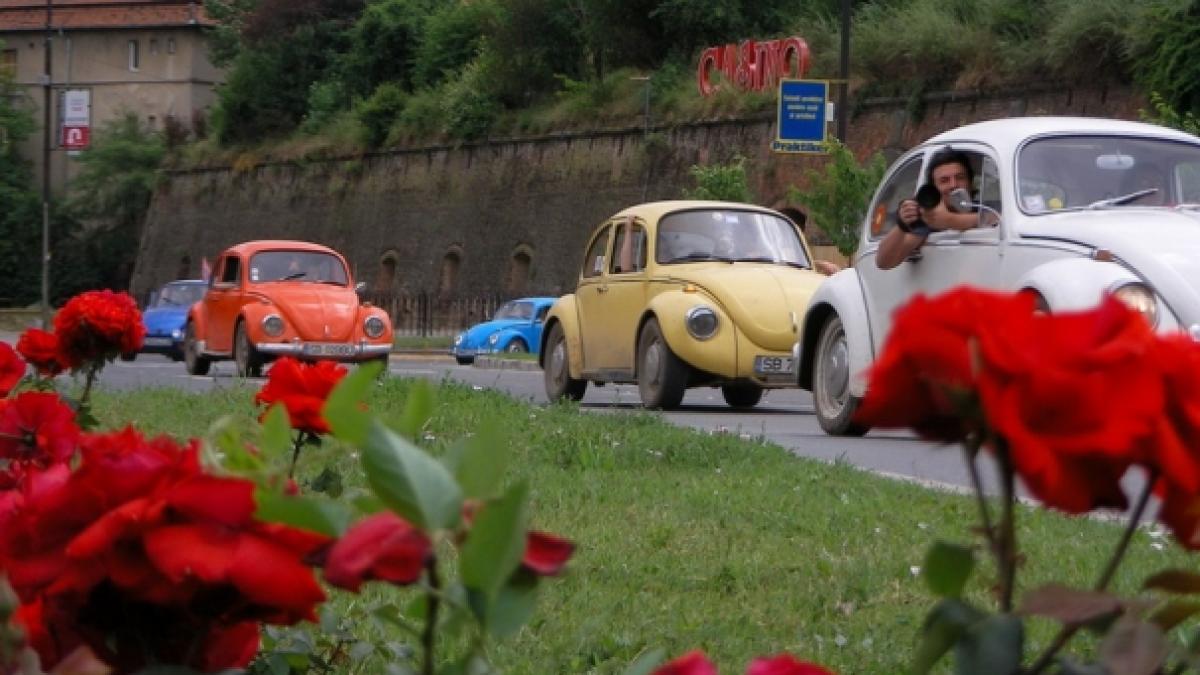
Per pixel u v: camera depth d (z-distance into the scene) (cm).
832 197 2805
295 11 6638
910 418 171
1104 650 171
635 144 4612
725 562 631
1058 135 1130
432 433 1088
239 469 197
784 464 998
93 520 193
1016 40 3503
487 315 5059
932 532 720
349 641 403
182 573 181
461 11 5903
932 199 1146
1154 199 1110
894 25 3788
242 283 2481
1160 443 161
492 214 5209
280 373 365
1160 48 2973
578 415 1269
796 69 3994
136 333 724
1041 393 160
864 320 1253
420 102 5650
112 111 8462
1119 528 721
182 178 6900
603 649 470
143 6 8412
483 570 161
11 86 7956
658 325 1653
